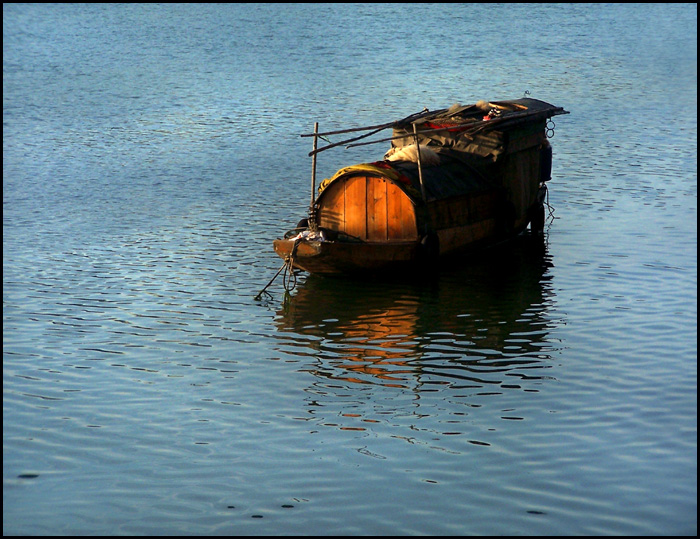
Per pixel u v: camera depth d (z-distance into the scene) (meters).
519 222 44.47
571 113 75.75
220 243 45.06
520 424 25.92
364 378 29.53
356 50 114.62
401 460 24.02
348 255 38.72
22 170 60.56
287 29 137.00
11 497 22.45
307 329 34.00
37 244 45.06
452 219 40.88
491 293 37.69
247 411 27.20
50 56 114.94
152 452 24.70
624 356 30.61
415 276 40.38
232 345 32.53
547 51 111.38
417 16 149.25
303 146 66.50
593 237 45.19
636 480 22.73
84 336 33.44
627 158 60.91
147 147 66.88
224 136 70.00
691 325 33.28
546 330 33.31
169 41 126.94
